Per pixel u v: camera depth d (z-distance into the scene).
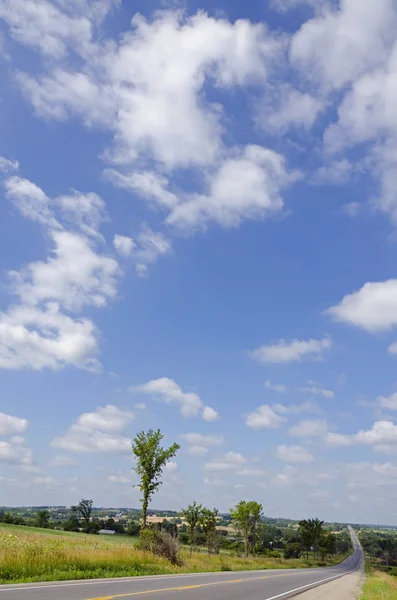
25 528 90.75
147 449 42.84
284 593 21.67
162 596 15.30
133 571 23.92
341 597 23.62
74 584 16.55
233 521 80.38
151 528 37.03
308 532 98.00
